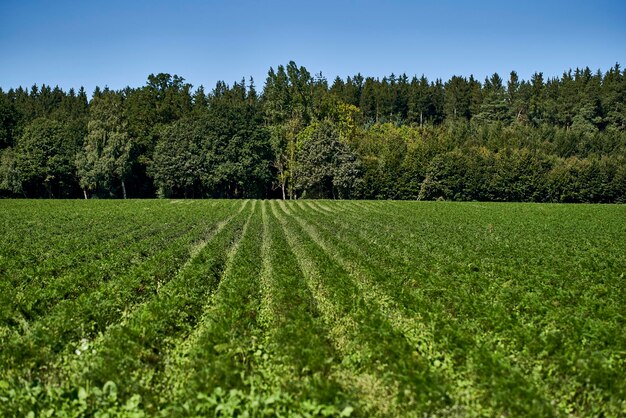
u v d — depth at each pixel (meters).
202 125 85.25
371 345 10.37
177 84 112.44
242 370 9.26
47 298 14.05
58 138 80.94
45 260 20.52
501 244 27.06
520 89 143.12
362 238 28.80
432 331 11.39
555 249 25.42
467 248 25.20
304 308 13.10
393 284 15.93
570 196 83.31
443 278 17.36
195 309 13.58
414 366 9.27
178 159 82.88
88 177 78.31
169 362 10.09
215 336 10.70
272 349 10.47
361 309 13.14
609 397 8.40
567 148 100.44
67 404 7.71
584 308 13.16
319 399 8.02
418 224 40.22
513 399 8.05
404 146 94.00
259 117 94.31
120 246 25.61
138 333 10.73
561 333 10.86
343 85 152.00
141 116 94.12
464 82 146.38
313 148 82.88
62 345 10.56
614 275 18.22
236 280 16.61
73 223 37.25
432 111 145.00
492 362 9.29
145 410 7.91
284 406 7.85
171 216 44.22
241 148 84.56
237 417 7.37
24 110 106.12
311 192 85.94
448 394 8.50
